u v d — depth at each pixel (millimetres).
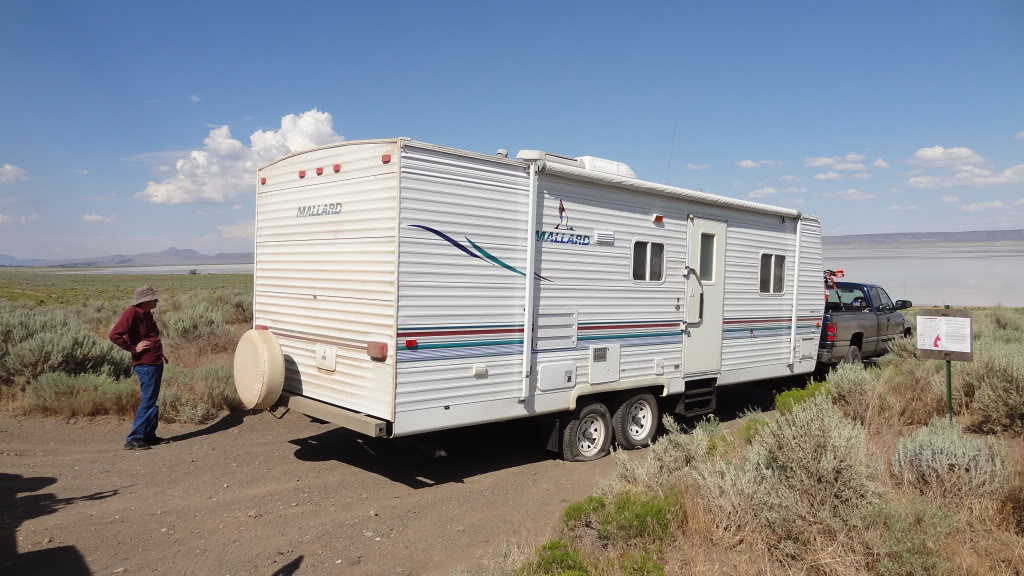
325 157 6297
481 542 4883
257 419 8453
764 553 4184
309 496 5805
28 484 5793
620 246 7402
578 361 7027
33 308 15109
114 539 4699
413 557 4602
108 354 9586
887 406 7914
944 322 6902
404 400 5621
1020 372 7188
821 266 10633
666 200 7906
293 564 4422
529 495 6004
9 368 8844
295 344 6715
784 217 9758
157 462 6602
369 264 5785
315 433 7898
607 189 7223
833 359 11055
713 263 8625
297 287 6672
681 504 4719
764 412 9945
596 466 7008
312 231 6453
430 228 5727
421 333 5703
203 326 13461
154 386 7086
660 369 7957
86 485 5844
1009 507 4594
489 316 6188
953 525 4238
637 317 7637
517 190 6379
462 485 6254
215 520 5156
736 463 5156
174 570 4250
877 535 4090
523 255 6449
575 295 6965
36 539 4625
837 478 4570
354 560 4523
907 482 5172
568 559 4000
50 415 8102
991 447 5328
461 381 6012
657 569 3855
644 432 7926
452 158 5867
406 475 6508
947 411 6926
